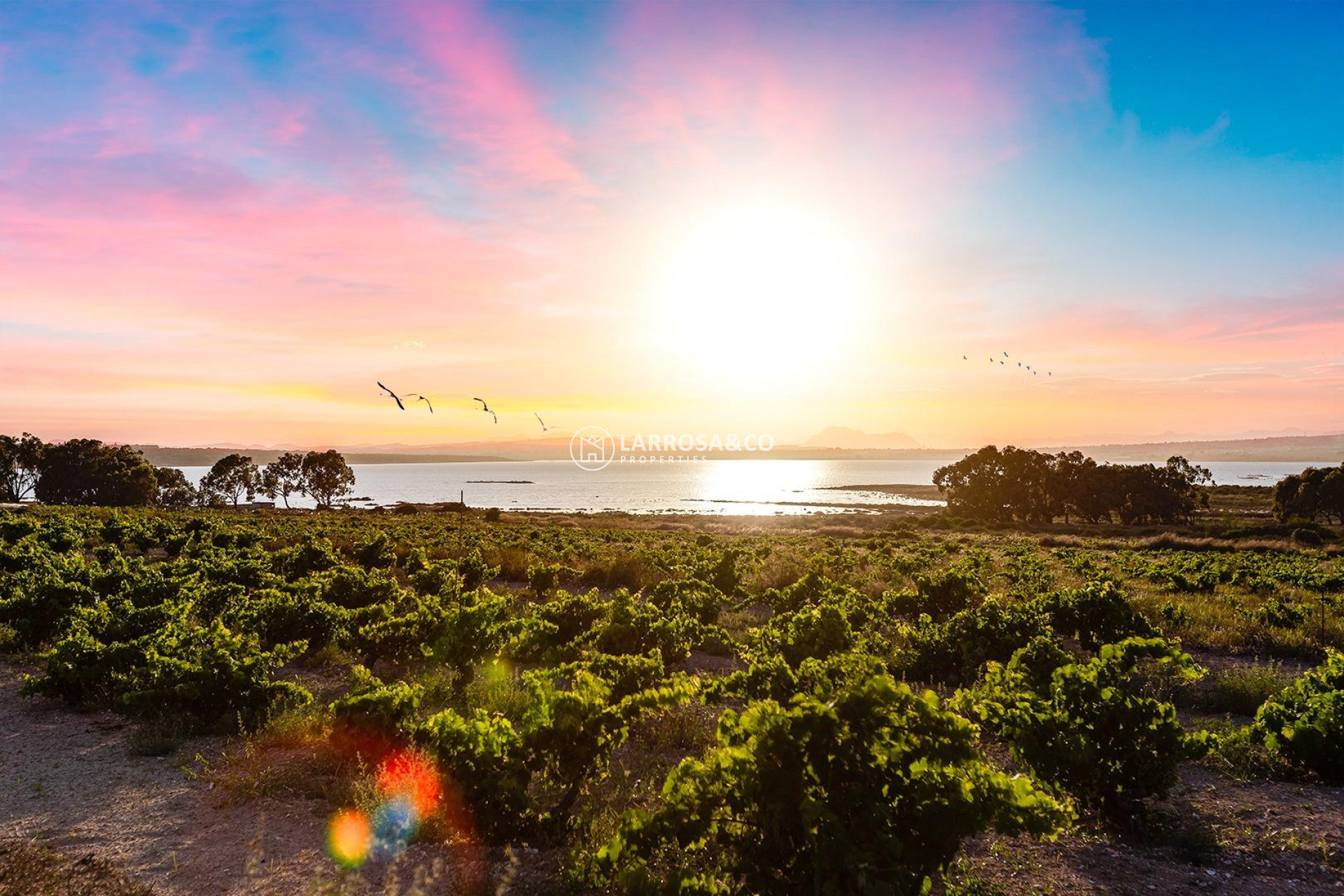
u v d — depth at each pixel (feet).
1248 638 47.57
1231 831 20.39
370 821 20.30
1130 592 67.77
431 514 247.91
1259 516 298.15
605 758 21.15
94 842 18.93
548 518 244.01
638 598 63.72
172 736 26.86
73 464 304.09
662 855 18.25
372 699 24.61
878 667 16.51
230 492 386.52
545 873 17.90
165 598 47.39
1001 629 36.09
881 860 13.64
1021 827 14.56
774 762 14.62
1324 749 23.81
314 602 41.96
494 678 35.22
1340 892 17.04
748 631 44.75
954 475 291.17
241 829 19.92
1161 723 20.20
